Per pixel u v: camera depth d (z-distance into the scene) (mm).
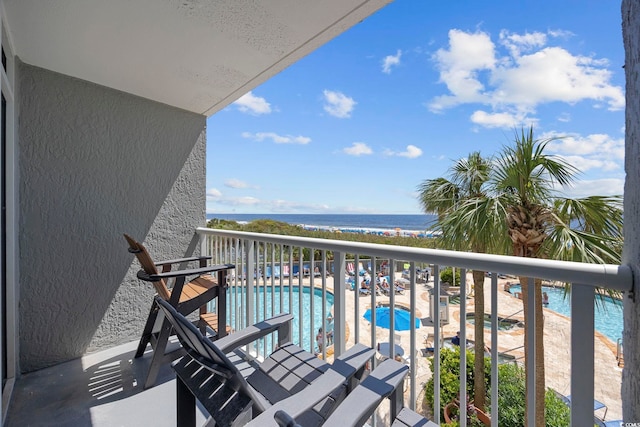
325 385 1219
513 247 4121
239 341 1606
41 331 2486
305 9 1851
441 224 4766
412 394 1376
